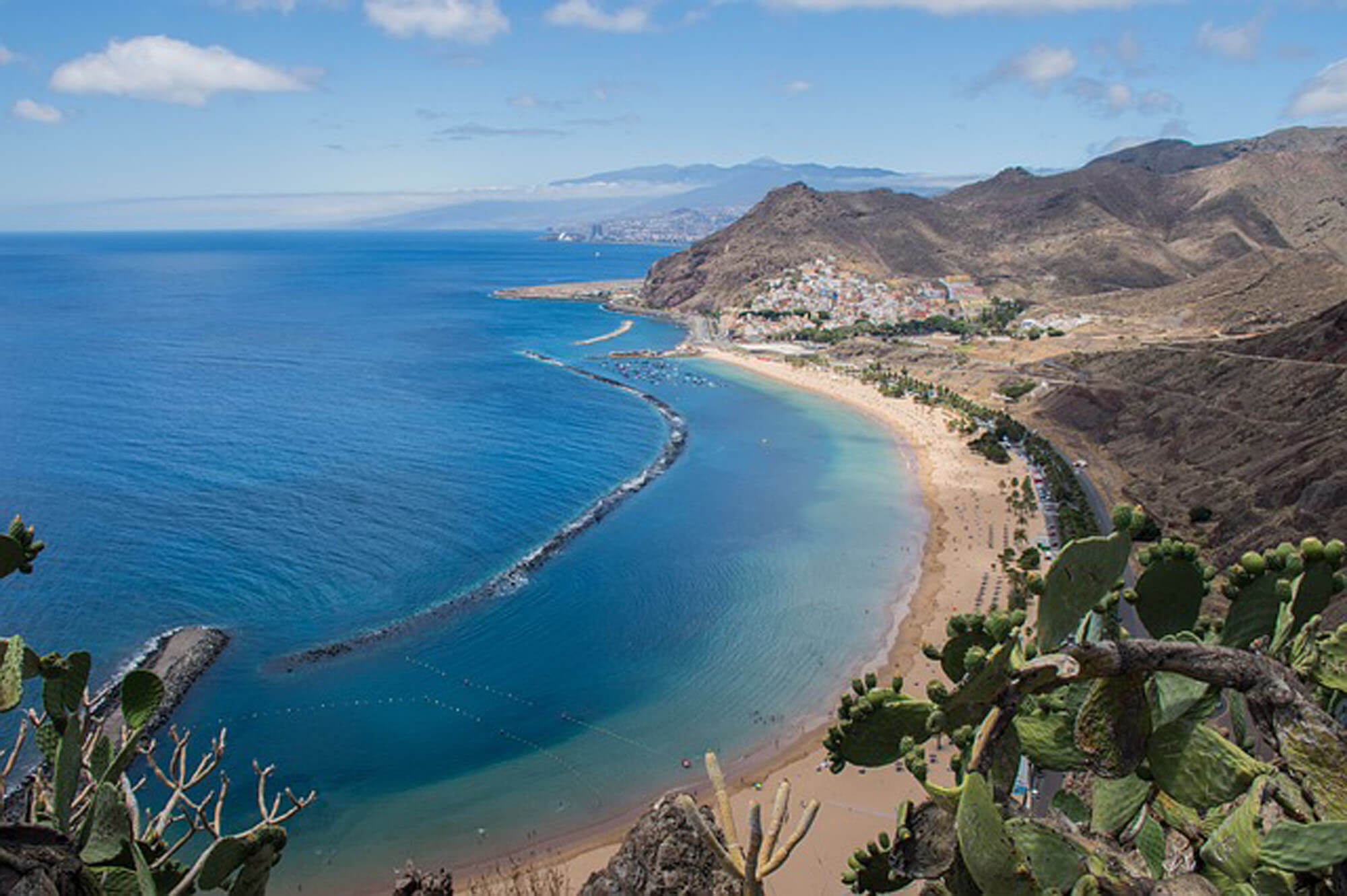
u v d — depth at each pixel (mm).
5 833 5613
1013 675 5789
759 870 6125
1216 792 5738
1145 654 5781
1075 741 6027
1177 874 5992
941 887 5906
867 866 6203
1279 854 5238
